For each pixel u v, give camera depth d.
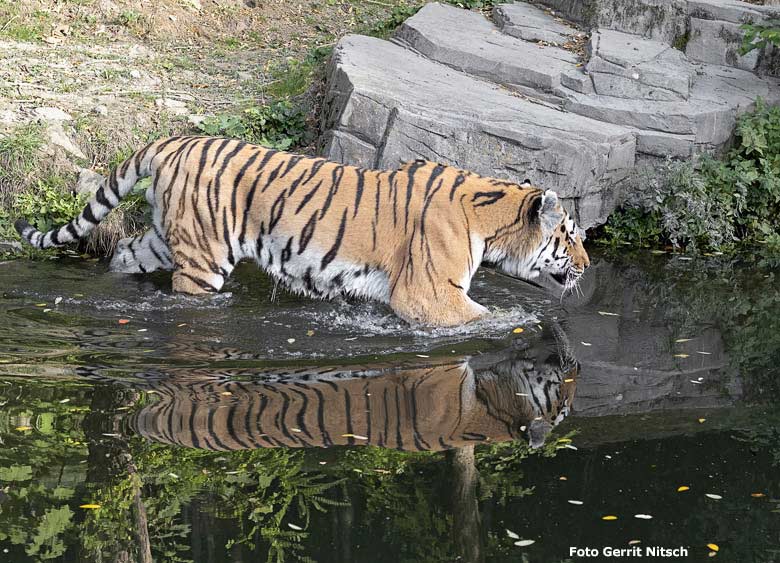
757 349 10.05
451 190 10.06
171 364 8.82
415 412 8.18
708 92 15.15
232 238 10.13
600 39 16.03
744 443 7.87
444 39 15.89
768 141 14.54
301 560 6.05
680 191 13.74
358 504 6.80
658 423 8.20
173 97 14.79
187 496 6.80
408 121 12.70
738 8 16.20
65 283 10.78
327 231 9.98
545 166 13.00
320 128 14.27
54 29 16.84
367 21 19.94
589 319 10.80
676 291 11.98
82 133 13.20
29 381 8.32
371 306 10.53
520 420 8.16
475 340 9.88
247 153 10.13
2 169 12.36
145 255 11.12
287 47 18.14
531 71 14.95
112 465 7.09
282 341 9.50
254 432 7.66
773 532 6.66
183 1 18.80
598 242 13.85
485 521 6.68
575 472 7.34
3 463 7.04
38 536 6.28
